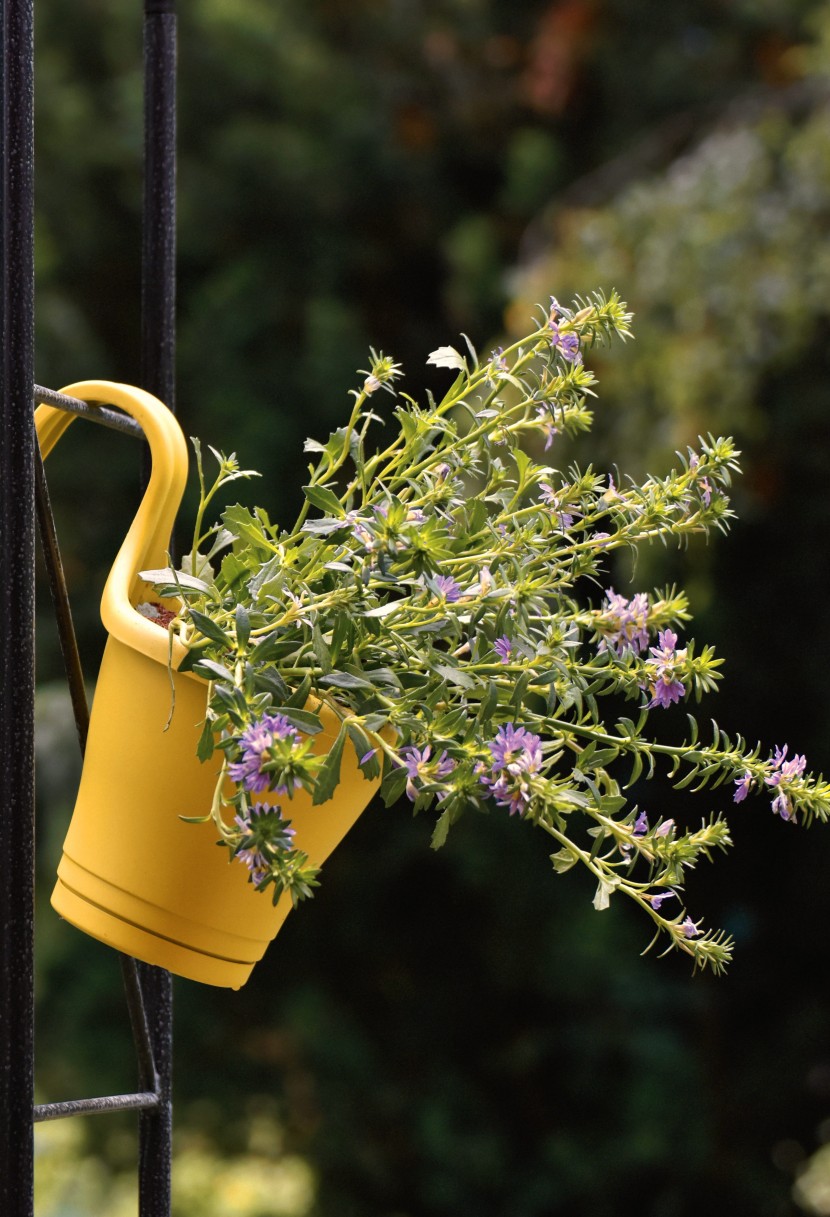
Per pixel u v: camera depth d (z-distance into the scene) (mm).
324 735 1128
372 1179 6477
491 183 7320
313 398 6469
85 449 6590
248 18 6895
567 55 6855
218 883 1152
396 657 1161
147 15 1530
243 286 6703
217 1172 7516
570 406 1269
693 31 7016
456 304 6602
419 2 7391
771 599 5824
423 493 1229
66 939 6148
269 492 6340
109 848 1162
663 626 1277
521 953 6355
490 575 1155
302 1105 6469
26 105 1153
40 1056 6297
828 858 6426
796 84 5816
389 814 6402
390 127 7102
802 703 6016
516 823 6270
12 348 1143
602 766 1194
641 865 4199
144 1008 1408
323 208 6914
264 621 1128
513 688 1194
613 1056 6254
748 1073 6488
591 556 1247
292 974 6602
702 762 1214
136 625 1146
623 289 5113
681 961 6473
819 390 5105
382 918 6594
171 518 1264
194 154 6953
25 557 1142
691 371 4879
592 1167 6145
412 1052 6555
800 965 6660
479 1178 6262
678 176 5219
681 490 1255
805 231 4930
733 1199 6371
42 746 6031
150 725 1136
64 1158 6703
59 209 6777
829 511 5461
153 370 1525
